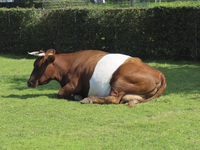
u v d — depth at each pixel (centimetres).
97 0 2800
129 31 1420
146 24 1377
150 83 648
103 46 1505
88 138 467
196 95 721
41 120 561
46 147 437
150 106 627
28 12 1636
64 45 1580
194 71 1077
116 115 574
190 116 555
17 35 1684
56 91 834
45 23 1602
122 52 1465
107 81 665
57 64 735
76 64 720
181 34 1302
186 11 1273
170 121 530
